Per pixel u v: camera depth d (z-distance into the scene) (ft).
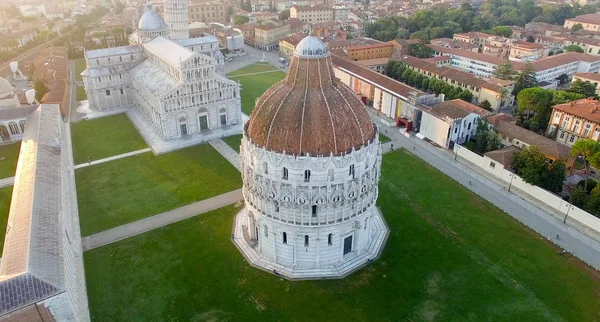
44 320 191.31
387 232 301.43
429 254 280.31
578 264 271.28
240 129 473.26
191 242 291.99
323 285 256.52
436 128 431.02
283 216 254.47
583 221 306.76
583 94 507.30
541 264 271.28
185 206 332.39
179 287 254.27
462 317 233.76
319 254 266.36
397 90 499.10
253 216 279.28
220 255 280.51
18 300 191.21
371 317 234.58
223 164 397.80
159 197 344.49
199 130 464.24
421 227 306.55
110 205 333.62
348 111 248.93
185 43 622.13
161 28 565.53
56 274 207.62
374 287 254.88
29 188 280.10
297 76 248.32
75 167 391.45
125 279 260.01
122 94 536.83
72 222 303.07
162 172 383.24
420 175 376.07
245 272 266.57
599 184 311.88
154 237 296.51
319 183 240.53
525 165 350.84
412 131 467.11
